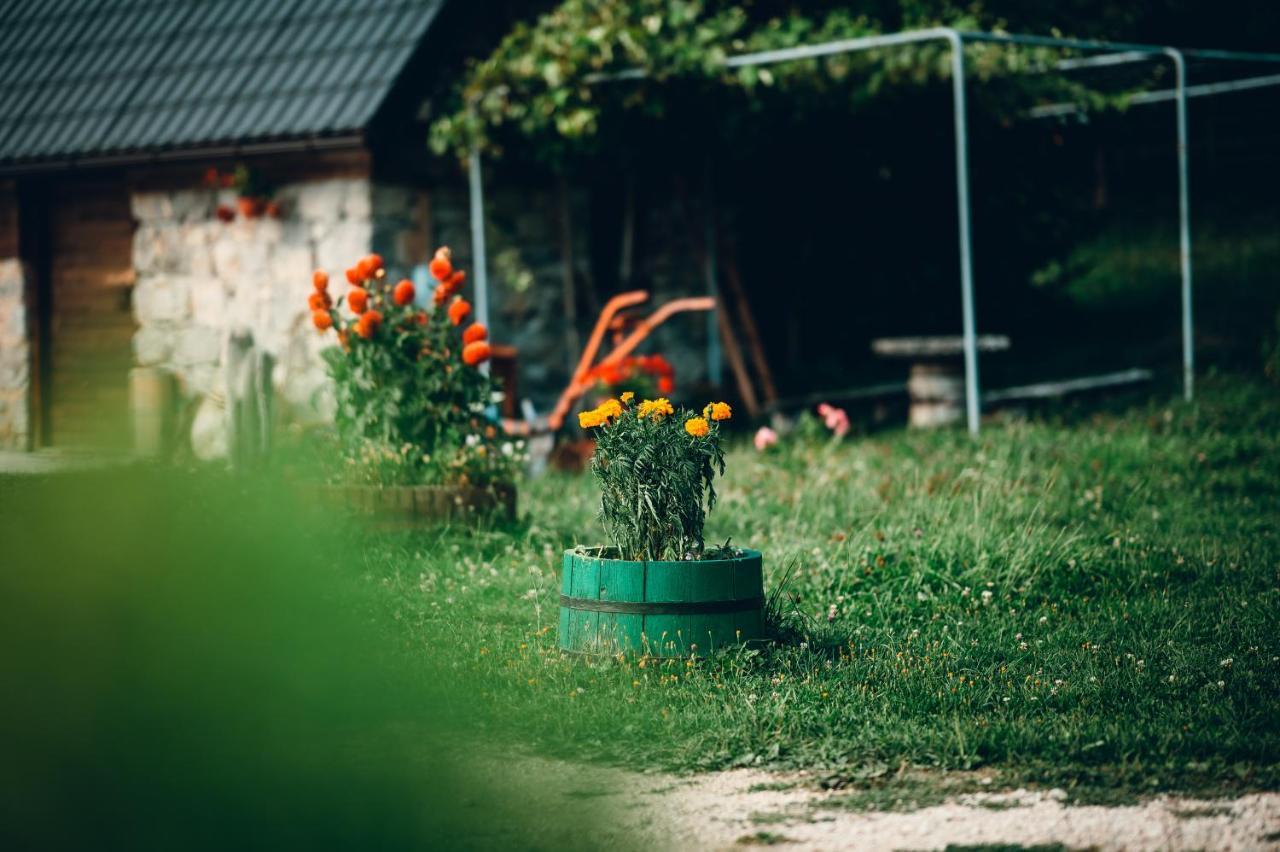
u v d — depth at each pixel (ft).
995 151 50.96
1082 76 48.29
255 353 28.78
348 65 41.06
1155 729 15.88
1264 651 19.27
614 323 40.73
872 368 55.26
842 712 16.89
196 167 42.52
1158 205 75.56
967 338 38.45
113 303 46.14
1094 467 33.63
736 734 16.17
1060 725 16.21
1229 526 28.37
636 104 42.47
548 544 26.66
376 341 28.50
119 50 46.55
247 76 42.70
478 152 40.75
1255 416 40.45
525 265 44.32
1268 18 63.16
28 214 47.16
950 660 19.08
